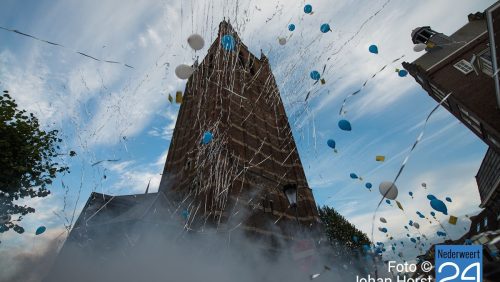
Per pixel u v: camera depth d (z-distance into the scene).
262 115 28.56
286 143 27.95
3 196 11.80
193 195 18.72
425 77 19.45
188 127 27.16
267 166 23.25
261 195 19.89
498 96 11.96
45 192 12.93
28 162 12.65
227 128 21.89
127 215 18.34
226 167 18.23
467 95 16.72
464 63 18.02
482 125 15.93
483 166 21.45
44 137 13.55
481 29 19.08
